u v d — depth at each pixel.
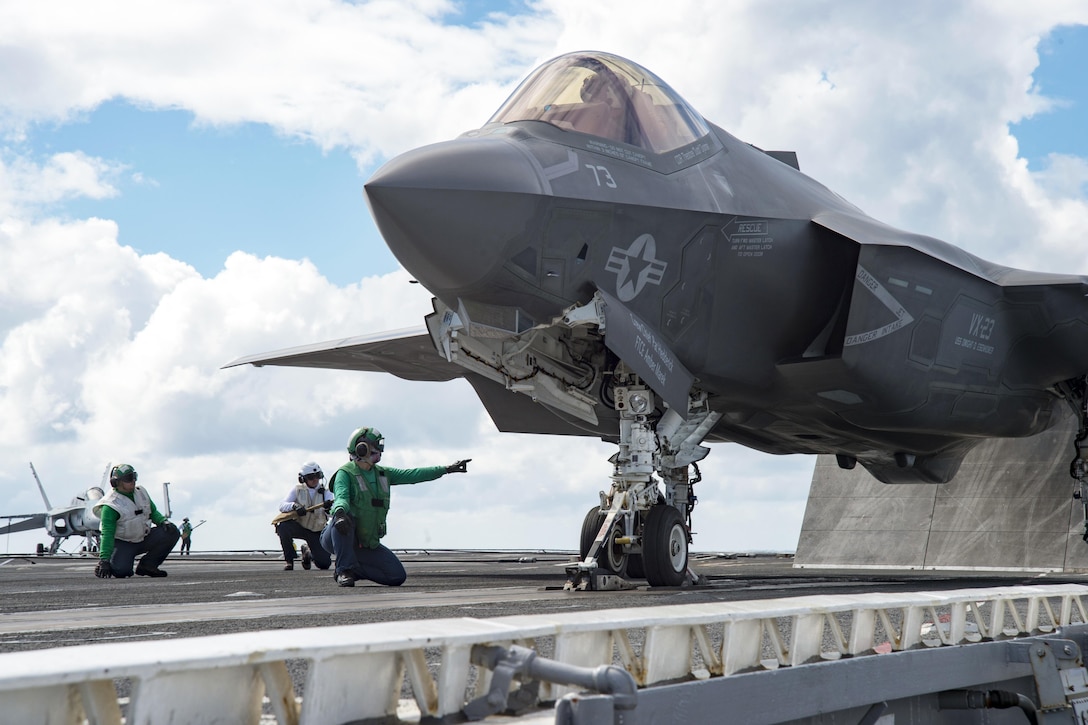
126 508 12.36
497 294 7.94
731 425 11.60
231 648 1.66
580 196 7.94
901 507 17.11
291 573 13.32
